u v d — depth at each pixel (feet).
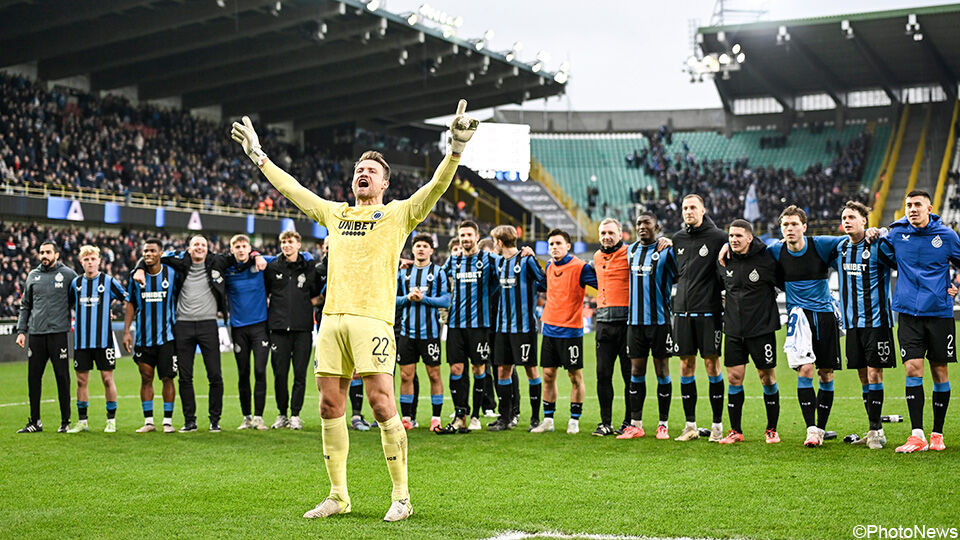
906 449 23.13
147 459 24.36
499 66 120.98
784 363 58.03
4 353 66.08
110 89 110.83
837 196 132.57
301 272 31.37
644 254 27.55
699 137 161.17
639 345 27.50
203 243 30.66
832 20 116.67
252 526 16.51
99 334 30.35
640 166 158.10
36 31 89.20
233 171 116.16
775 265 25.30
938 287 23.59
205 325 30.63
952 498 17.79
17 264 81.71
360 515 17.35
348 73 112.06
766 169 145.48
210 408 30.66
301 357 31.35
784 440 25.96
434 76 121.60
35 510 18.08
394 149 147.13
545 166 160.86
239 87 117.70
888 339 24.41
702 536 15.61
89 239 90.53
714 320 26.30
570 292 28.86
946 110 140.05
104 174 97.91
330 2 90.02
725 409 34.83
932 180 130.41
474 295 29.94
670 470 21.59
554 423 31.63
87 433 29.96
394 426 16.92
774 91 142.61
